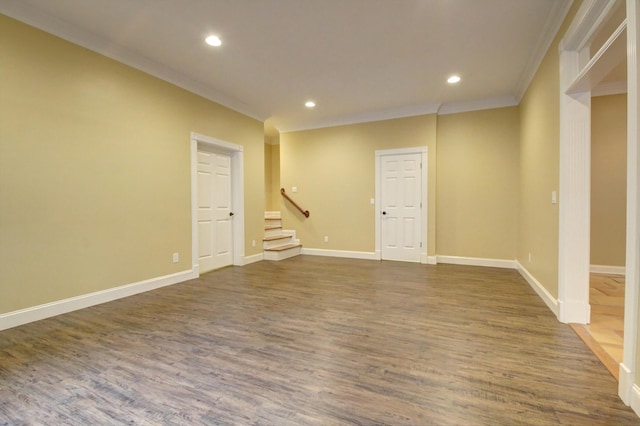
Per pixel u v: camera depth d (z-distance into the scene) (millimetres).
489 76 3961
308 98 4785
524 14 2672
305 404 1543
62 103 2826
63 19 2742
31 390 1669
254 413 1476
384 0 2496
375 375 1807
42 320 2680
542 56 3209
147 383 1732
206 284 3900
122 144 3320
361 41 3129
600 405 1519
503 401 1559
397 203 5453
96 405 1544
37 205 2668
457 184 5133
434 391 1646
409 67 3707
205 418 1442
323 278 4199
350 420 1426
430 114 5133
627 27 1532
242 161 5094
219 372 1846
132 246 3432
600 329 2436
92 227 3064
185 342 2256
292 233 6379
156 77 3668
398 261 5418
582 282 2545
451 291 3549
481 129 4953
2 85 2461
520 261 4484
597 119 4316
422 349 2131
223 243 4945
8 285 2508
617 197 4281
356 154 5750
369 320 2670
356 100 4871
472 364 1925
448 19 2754
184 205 4051
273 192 7906
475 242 5055
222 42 3150
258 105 5109
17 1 2477
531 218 3768
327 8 2598
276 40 3107
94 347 2176
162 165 3752
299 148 6277
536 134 3504
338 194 5934
